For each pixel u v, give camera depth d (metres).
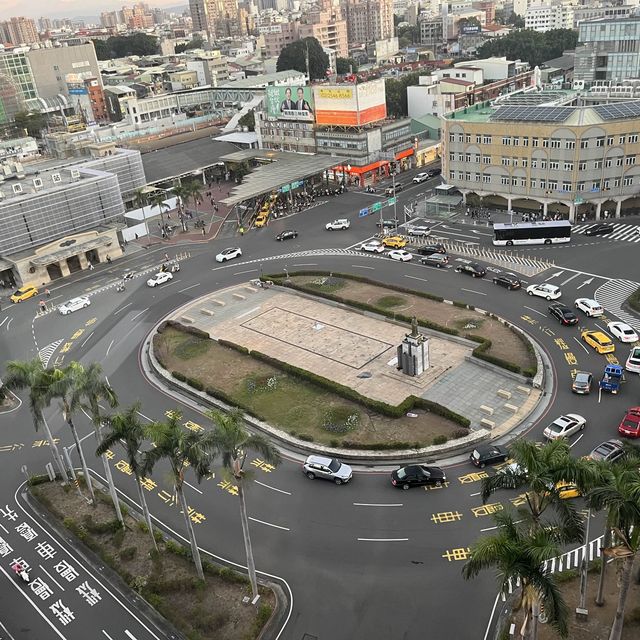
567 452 37.72
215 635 43.78
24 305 108.00
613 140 112.75
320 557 50.09
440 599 45.34
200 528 54.38
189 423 69.75
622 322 82.75
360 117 152.25
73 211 124.75
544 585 33.34
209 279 110.56
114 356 86.88
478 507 53.78
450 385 72.25
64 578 50.66
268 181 141.50
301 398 72.06
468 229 123.06
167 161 172.25
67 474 63.22
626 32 178.75
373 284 100.75
